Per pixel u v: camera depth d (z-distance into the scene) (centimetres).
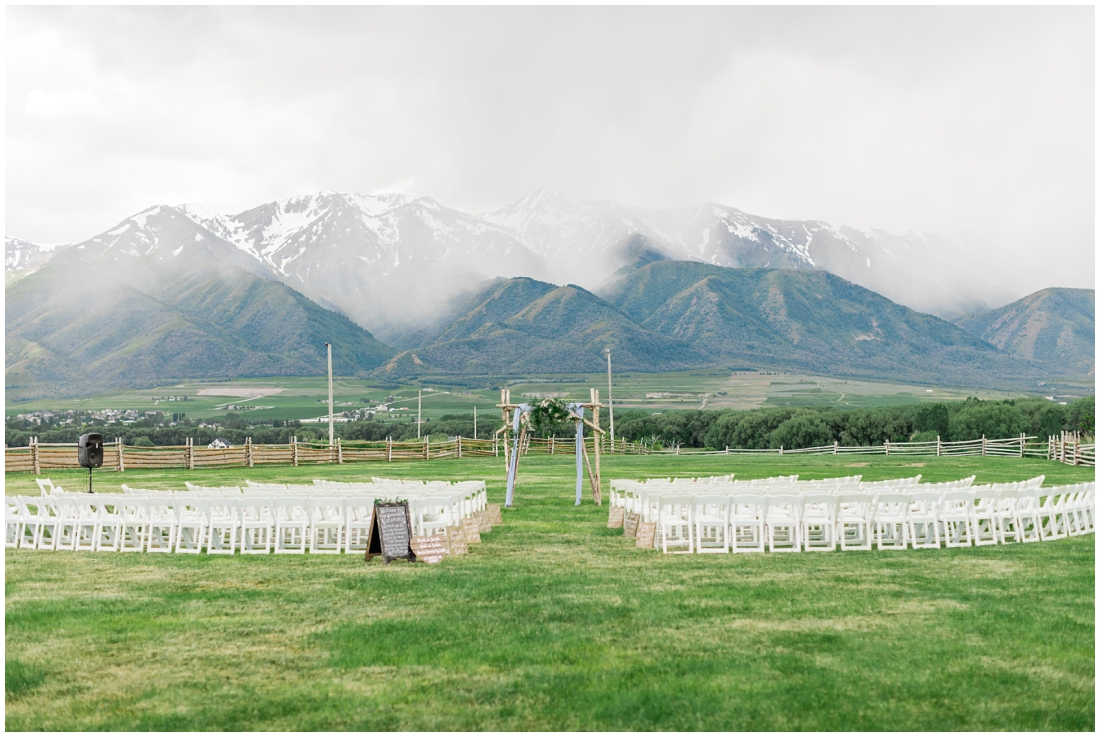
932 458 4038
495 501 2050
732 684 650
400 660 720
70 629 823
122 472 2959
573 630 800
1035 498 1298
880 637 765
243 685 667
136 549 1296
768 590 955
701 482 1645
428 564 1149
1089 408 6831
